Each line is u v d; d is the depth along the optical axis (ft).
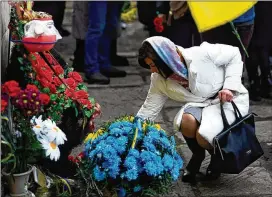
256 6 37.29
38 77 24.22
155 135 23.30
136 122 23.56
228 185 27.35
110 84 42.93
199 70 25.85
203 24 32.91
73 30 44.45
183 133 26.27
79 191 24.18
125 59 47.88
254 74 38.86
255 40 37.88
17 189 22.20
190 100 26.30
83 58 45.06
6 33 26.84
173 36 40.55
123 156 22.91
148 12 44.50
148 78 44.68
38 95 21.98
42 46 23.35
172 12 38.27
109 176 22.66
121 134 23.35
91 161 22.91
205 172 28.53
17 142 21.98
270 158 30.35
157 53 24.75
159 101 26.66
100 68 44.39
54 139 22.20
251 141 25.90
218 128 25.48
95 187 22.79
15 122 22.43
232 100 25.95
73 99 24.91
